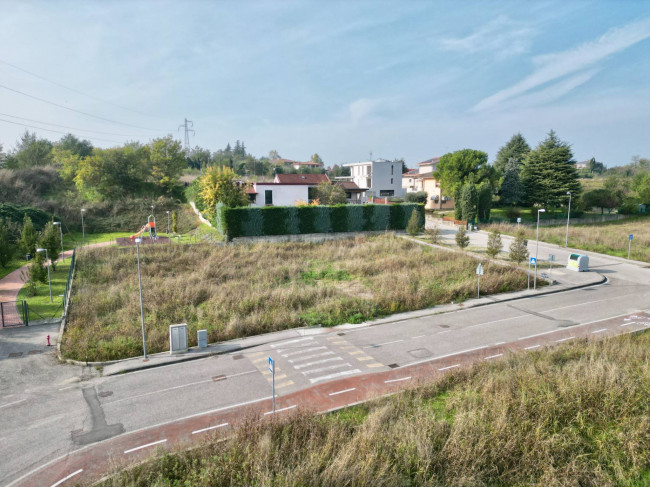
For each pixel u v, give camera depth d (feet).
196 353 59.11
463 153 201.77
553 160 197.77
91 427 41.34
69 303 78.38
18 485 33.40
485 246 130.52
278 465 31.55
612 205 202.59
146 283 88.28
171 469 32.68
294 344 62.13
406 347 60.03
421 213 155.12
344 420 39.37
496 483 31.94
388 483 30.19
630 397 40.60
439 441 35.63
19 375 53.06
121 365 55.57
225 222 127.44
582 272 103.91
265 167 358.23
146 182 216.13
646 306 76.95
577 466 32.48
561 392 40.65
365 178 261.85
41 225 150.92
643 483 31.99
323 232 140.15
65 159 205.77
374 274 99.04
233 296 79.71
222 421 41.88
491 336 63.46
